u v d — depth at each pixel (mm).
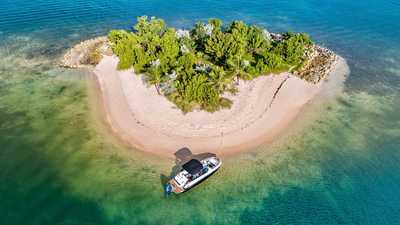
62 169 52688
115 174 52188
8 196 48094
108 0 121625
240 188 51031
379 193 51562
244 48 79375
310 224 46406
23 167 52750
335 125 64875
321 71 80625
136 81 73000
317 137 61562
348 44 98312
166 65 71500
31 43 89688
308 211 48188
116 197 48750
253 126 62656
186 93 64188
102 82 73812
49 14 107562
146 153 56156
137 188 50156
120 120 62844
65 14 108375
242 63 73312
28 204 47219
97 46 87938
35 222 44969
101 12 111438
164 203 48312
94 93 70500
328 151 58656
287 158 56719
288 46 80375
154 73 68625
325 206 49031
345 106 70438
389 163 56969
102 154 55625
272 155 57062
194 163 50438
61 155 55188
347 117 67312
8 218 45188
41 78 74938
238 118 64000
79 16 107500
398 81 80875
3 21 100875
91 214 46375
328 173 54406
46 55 84188
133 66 77062
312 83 76312
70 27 99875
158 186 50625
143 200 48562
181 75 69062
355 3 131125
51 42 90625
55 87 72125
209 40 78750
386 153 59000
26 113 64312
